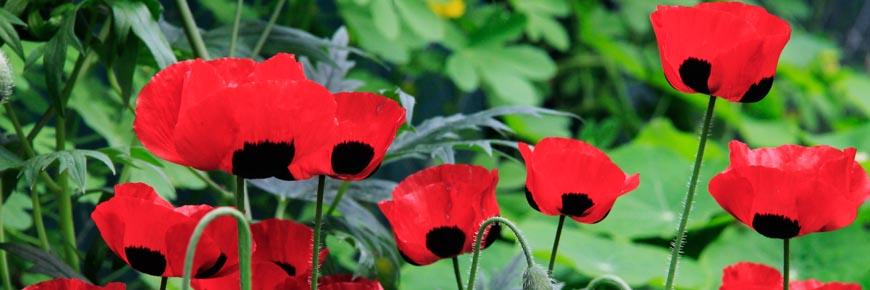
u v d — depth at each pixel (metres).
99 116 2.32
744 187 1.44
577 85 4.34
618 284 1.40
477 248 1.43
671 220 2.99
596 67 4.45
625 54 4.12
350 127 1.39
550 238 2.72
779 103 4.55
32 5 1.65
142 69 2.30
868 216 2.69
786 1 4.87
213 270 1.39
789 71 4.74
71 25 1.60
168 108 1.38
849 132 3.79
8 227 1.99
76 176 1.50
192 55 1.76
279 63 1.40
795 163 1.49
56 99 1.60
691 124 4.84
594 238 2.77
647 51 4.29
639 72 4.32
